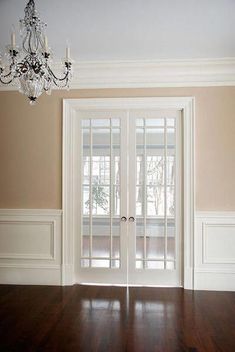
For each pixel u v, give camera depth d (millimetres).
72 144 3596
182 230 3543
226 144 3475
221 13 2467
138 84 3557
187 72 3504
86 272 3633
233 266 3463
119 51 3225
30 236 3617
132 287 3549
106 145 3637
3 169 3629
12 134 3625
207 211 3473
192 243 3479
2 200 3623
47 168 3604
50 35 2844
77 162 3639
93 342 2336
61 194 3586
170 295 3299
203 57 3365
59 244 3590
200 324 2629
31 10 2023
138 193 3619
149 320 2699
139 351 2217
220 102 3486
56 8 2375
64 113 3578
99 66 3529
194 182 3479
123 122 3617
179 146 3566
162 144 3600
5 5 2336
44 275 3594
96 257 3629
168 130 3600
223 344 2312
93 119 3641
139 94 3559
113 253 3627
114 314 2816
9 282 3615
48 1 2277
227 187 3467
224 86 3490
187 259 3490
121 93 3574
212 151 3484
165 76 3531
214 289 3465
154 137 3609
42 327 2568
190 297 3242
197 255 3490
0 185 3625
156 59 3420
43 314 2812
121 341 2350
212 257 3480
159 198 3602
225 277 3461
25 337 2406
